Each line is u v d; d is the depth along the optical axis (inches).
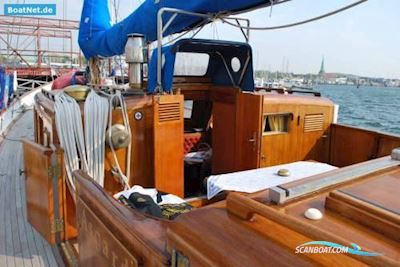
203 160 148.5
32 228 112.9
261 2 85.6
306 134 128.4
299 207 40.6
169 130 105.7
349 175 48.3
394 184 45.8
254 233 35.2
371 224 36.0
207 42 117.9
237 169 128.0
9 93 436.1
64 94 104.6
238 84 137.1
